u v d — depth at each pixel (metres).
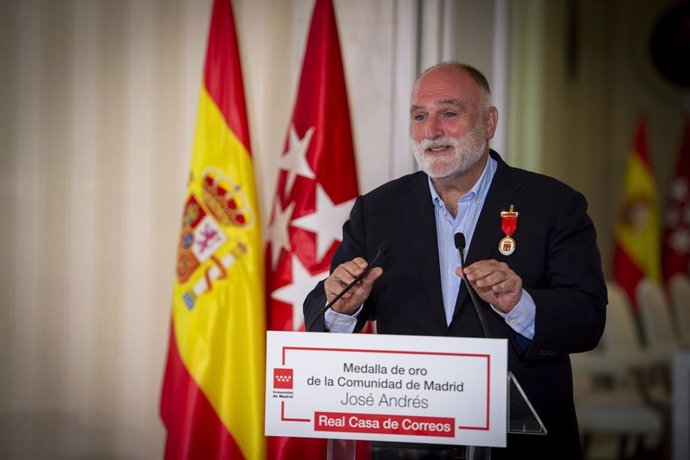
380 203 3.61
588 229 3.36
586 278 3.22
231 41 5.05
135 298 5.72
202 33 5.71
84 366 5.76
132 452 5.73
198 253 4.94
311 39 5.09
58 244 5.76
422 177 3.60
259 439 4.78
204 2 5.72
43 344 5.77
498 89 6.11
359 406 2.64
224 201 4.94
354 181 5.01
